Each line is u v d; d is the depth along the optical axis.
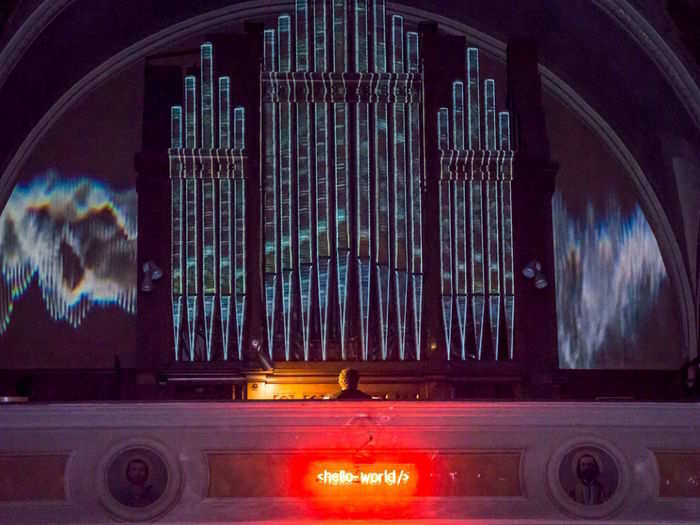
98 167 15.48
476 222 14.45
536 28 15.43
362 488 11.42
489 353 14.15
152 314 13.97
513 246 14.45
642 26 14.20
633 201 16.03
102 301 15.24
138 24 15.30
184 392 14.00
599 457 11.59
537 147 14.72
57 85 15.24
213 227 14.21
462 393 14.15
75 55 15.05
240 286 14.05
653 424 11.66
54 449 11.38
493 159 14.58
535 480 11.53
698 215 15.25
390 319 14.12
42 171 15.40
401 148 14.55
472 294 14.26
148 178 14.34
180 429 11.45
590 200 15.99
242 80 14.62
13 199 15.30
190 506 11.35
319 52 14.76
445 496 11.46
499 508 11.47
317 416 11.52
